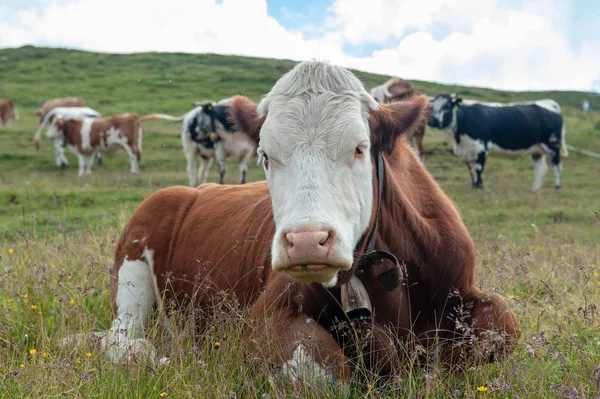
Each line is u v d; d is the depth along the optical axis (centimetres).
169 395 366
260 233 470
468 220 1297
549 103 1997
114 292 546
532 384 361
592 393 358
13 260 684
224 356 399
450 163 2309
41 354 426
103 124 2248
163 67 4756
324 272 313
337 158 339
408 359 396
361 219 350
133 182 1977
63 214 1257
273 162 347
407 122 386
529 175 2180
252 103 404
